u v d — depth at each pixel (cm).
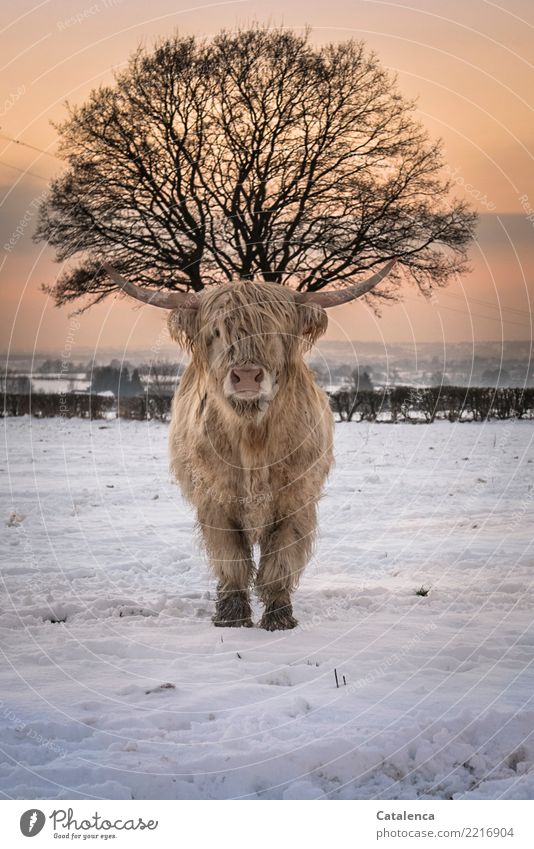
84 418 2684
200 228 1608
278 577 560
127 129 1631
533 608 596
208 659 489
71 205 1636
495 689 432
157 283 1694
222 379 530
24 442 1952
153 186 1638
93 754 353
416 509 1074
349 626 554
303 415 561
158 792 331
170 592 666
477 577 696
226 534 569
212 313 535
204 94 1653
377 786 340
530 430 2241
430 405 2428
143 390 2333
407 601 623
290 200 1677
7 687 436
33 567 733
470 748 361
